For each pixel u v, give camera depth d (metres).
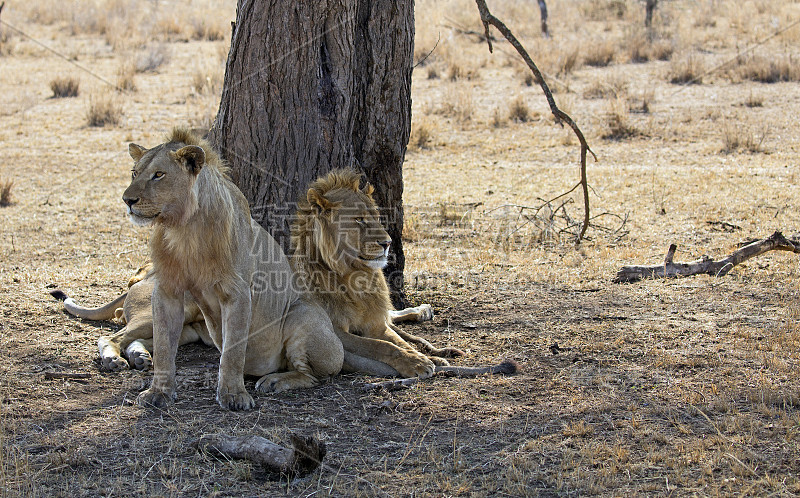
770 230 10.73
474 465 4.78
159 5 39.81
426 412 5.61
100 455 4.91
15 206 12.56
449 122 18.95
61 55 26.80
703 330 7.23
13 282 8.80
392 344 6.55
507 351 6.92
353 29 7.48
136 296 6.88
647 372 6.30
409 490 4.48
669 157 15.65
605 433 5.19
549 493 4.44
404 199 13.08
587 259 9.82
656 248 10.15
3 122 18.66
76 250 10.32
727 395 5.75
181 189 5.30
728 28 29.42
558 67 23.56
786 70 22.03
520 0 37.06
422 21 29.81
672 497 4.37
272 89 7.40
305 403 5.79
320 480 4.57
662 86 21.70
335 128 7.52
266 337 6.20
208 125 17.03
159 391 5.70
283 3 7.23
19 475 4.59
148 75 24.19
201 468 4.71
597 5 34.81
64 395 5.84
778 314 7.59
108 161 15.55
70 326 7.42
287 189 7.55
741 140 16.09
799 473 4.59
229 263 5.64
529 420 5.42
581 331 7.34
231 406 5.61
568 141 16.97
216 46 28.64
